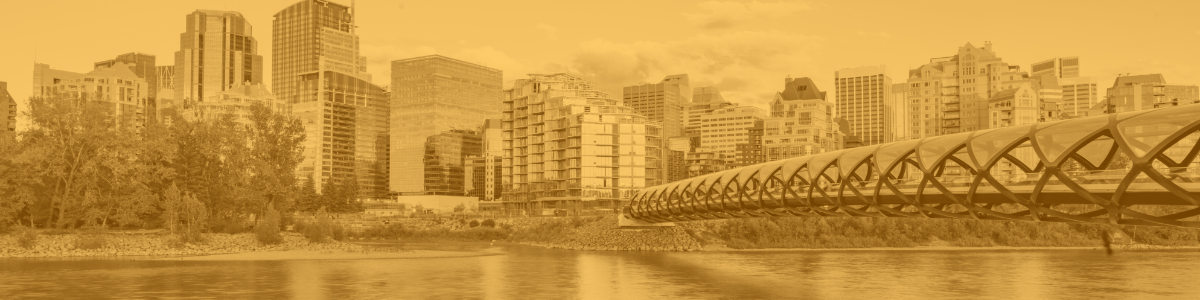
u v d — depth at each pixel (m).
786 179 86.81
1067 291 93.69
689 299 86.06
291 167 159.12
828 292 92.00
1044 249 164.88
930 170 63.75
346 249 155.12
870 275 110.12
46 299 82.81
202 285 94.38
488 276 107.31
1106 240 167.38
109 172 142.62
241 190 151.62
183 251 138.12
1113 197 52.50
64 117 138.25
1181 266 124.56
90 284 94.25
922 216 71.44
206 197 155.25
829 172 111.00
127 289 90.31
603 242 167.25
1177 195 48.69
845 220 173.12
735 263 128.88
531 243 196.00
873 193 72.56
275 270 112.38
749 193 94.56
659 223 167.50
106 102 144.38
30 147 136.62
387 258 138.25
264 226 149.75
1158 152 49.09
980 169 59.31
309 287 93.62
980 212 63.38
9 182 142.38
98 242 133.25
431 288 93.94
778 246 165.38
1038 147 56.31
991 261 134.00
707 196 106.12
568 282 100.94
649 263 128.75
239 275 105.50
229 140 154.00
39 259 124.81
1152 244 171.00
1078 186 53.75
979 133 64.50
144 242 137.62
